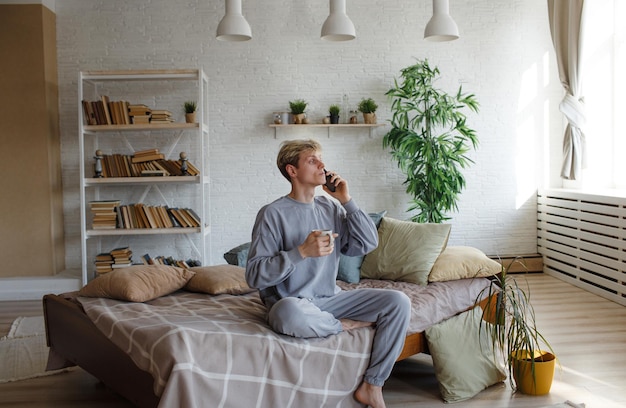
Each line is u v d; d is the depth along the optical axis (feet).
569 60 19.39
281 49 20.54
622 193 17.75
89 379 10.99
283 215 8.99
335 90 20.75
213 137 20.54
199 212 20.68
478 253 12.37
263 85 20.57
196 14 20.22
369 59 20.77
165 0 20.15
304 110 20.31
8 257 19.12
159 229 18.42
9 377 11.10
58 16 19.93
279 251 8.93
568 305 16.12
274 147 20.71
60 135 20.03
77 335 10.05
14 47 18.86
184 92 20.26
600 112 20.44
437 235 12.26
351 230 9.27
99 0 19.99
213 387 7.37
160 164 18.63
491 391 10.08
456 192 19.70
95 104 18.21
